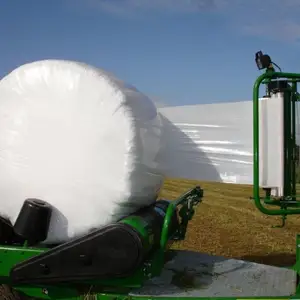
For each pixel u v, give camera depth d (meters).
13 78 4.40
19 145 4.36
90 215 4.23
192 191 5.86
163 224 4.48
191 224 13.09
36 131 4.30
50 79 4.27
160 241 4.52
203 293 4.17
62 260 4.02
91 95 4.17
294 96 4.43
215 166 5.24
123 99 4.14
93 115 4.18
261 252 9.77
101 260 3.94
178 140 5.38
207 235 11.49
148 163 4.48
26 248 4.47
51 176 4.28
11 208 4.50
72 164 4.23
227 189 23.28
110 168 4.15
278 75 4.25
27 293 4.61
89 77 4.18
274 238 11.09
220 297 3.98
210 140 5.27
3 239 4.99
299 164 4.50
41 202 4.29
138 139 4.18
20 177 4.37
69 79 4.22
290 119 4.39
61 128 4.24
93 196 4.20
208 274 4.74
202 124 5.31
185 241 10.82
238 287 4.37
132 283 4.22
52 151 4.27
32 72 4.32
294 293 4.21
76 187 4.23
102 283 4.26
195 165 5.32
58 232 4.32
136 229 3.93
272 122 4.36
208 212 15.38
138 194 4.32
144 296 4.08
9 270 4.46
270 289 4.33
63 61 4.30
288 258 9.22
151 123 4.66
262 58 4.32
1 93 4.46
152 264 4.46
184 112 5.37
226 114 5.20
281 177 4.33
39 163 4.31
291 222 13.23
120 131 4.13
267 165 4.38
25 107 4.35
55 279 4.05
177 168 5.39
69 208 4.26
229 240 10.93
